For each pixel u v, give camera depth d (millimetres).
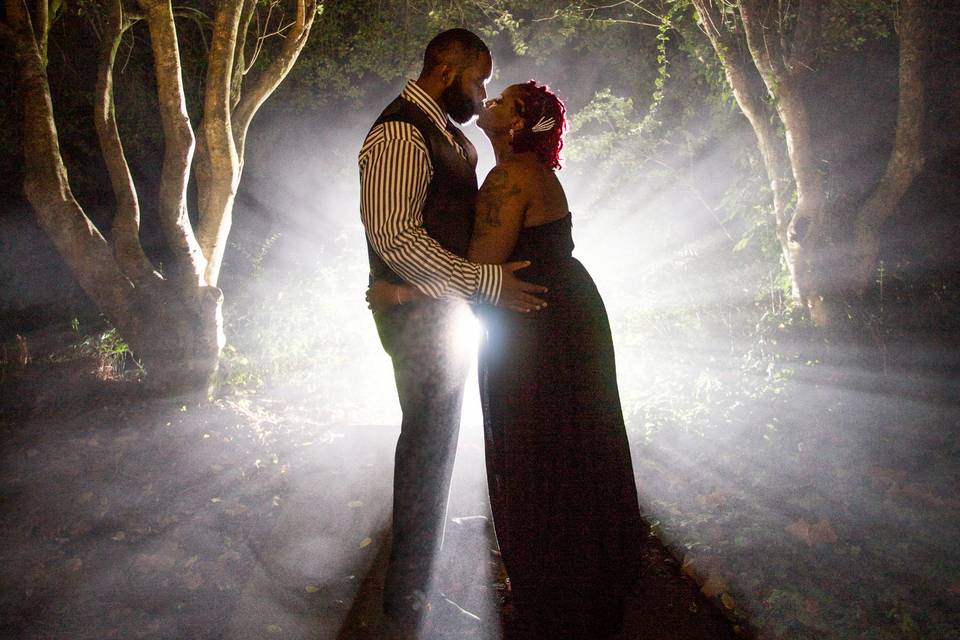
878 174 9391
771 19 7129
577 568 3098
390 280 3039
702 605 3566
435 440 3139
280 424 6723
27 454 6031
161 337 6828
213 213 7043
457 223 3016
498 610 3377
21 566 4730
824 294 7328
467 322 3189
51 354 8336
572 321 3115
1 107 10383
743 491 4664
